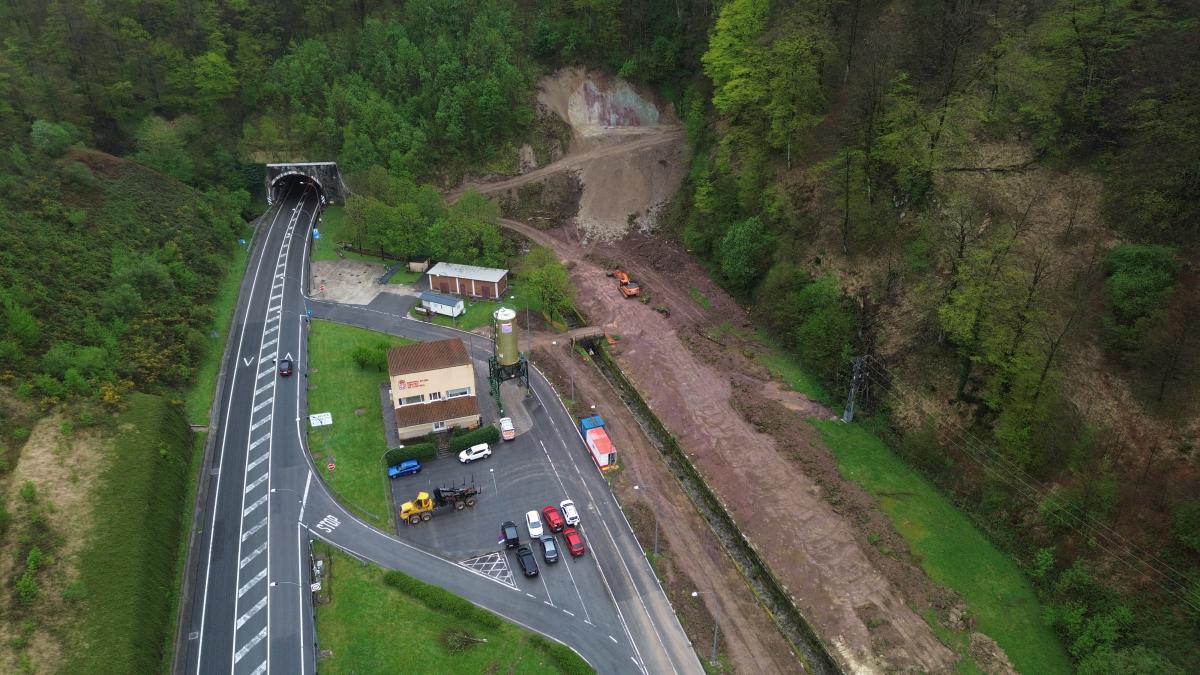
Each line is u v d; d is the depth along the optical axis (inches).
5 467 2497.5
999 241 3034.0
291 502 2822.3
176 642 2285.9
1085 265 2881.4
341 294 4315.9
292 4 5826.8
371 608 2401.6
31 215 3595.0
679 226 4788.4
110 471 2610.7
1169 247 2682.1
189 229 4335.6
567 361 3754.9
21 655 2058.3
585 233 4995.1
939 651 2278.5
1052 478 2568.9
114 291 3454.7
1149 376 2513.5
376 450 3095.5
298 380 3516.2
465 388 3240.7
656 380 3577.8
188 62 5315.0
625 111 5585.6
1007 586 2460.6
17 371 2812.5
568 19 5664.4
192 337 3528.5
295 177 5866.1
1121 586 2245.3
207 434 3149.6
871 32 3986.2
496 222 4849.9
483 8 5644.7
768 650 2315.5
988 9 3946.9
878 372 3223.4
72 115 4608.8
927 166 3353.8
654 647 2308.1
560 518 2736.2
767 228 4015.8
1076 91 3324.3
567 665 2207.2
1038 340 2677.2
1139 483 2364.7
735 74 4077.3
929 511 2763.3
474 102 5275.6
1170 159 2849.4
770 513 2802.7
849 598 2461.9
